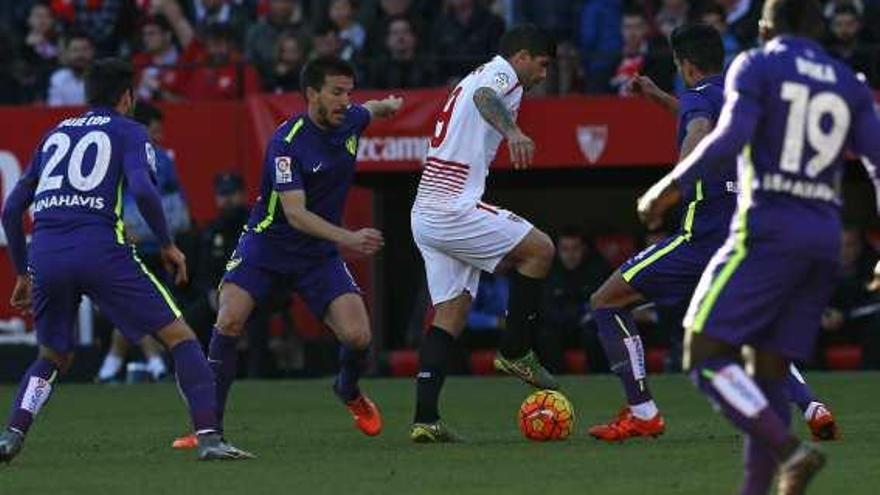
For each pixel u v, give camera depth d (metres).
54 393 51.28
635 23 59.81
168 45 63.06
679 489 26.14
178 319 30.47
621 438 33.56
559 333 56.75
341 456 31.48
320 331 58.81
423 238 34.31
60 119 58.28
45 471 30.09
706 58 32.12
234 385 53.56
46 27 65.38
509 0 64.81
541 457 30.61
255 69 60.53
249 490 26.80
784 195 23.28
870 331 56.56
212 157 58.81
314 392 50.09
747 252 23.27
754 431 22.39
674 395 46.41
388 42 61.34
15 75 61.69
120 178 30.09
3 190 58.41
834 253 23.45
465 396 47.91
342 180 33.12
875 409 41.25
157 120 56.00
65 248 29.84
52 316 30.44
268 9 64.12
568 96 56.47
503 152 56.69
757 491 22.95
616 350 33.56
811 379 51.62
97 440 36.44
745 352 24.17
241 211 56.59
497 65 33.59
